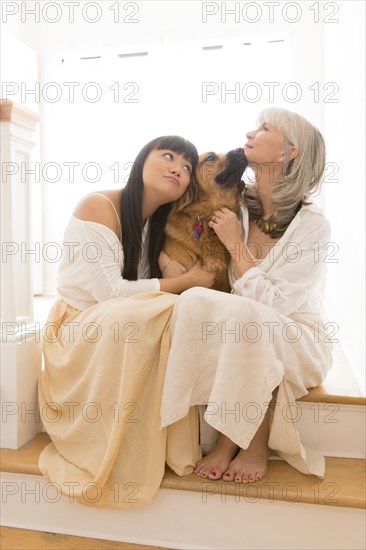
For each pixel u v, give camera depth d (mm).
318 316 1580
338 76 2881
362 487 1248
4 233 1477
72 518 1354
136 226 1532
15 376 1452
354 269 2146
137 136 4184
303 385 1391
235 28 3945
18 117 1467
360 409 1400
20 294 1546
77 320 1430
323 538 1238
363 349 1806
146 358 1284
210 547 1281
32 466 1357
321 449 1432
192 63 4031
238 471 1279
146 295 1373
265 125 1536
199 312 1276
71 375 1425
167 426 1315
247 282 1427
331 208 3330
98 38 4195
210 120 4039
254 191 1580
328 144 3496
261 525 1260
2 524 1390
